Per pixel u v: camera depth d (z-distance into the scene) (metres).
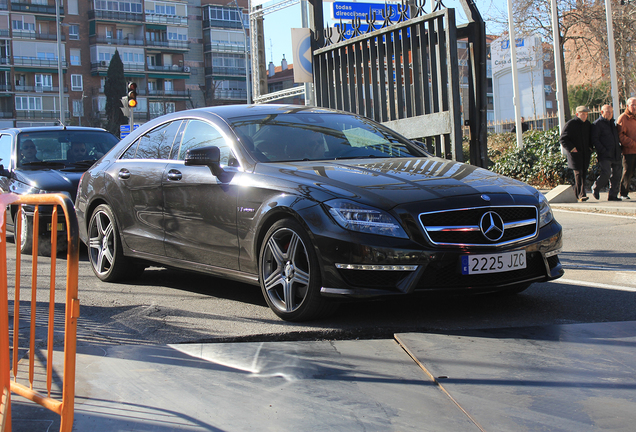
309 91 18.64
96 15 81.50
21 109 77.94
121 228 6.00
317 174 4.53
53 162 8.66
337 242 4.11
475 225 4.21
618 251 7.14
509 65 37.81
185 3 88.56
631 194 13.25
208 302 5.13
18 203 2.83
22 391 2.80
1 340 2.65
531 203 4.47
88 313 4.81
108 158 6.47
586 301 4.89
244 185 4.76
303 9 20.11
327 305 4.27
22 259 6.44
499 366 3.40
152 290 5.71
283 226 4.40
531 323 4.28
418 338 3.93
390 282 4.12
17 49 77.38
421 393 3.08
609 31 15.92
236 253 4.84
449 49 7.07
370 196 4.20
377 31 8.13
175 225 5.39
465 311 4.64
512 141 21.55
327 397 3.04
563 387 3.10
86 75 82.06
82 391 3.17
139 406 2.98
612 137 12.03
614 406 2.87
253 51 22.94
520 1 23.77
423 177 4.54
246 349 3.82
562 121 16.36
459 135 7.12
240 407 2.95
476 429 2.67
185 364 3.55
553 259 4.67
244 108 5.66
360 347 3.84
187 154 4.91
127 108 19.92
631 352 3.60
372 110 8.52
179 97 89.06
